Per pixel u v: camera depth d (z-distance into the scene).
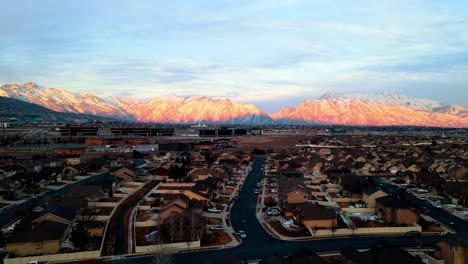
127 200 79.00
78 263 45.81
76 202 66.31
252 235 56.97
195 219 55.91
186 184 93.69
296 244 52.69
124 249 50.69
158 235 53.06
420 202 77.75
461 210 70.12
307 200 74.25
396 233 57.03
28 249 48.69
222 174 102.44
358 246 51.44
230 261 42.03
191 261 46.47
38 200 78.00
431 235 56.16
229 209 72.88
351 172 106.81
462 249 43.97
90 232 55.75
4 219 64.31
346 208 69.44
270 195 84.94
